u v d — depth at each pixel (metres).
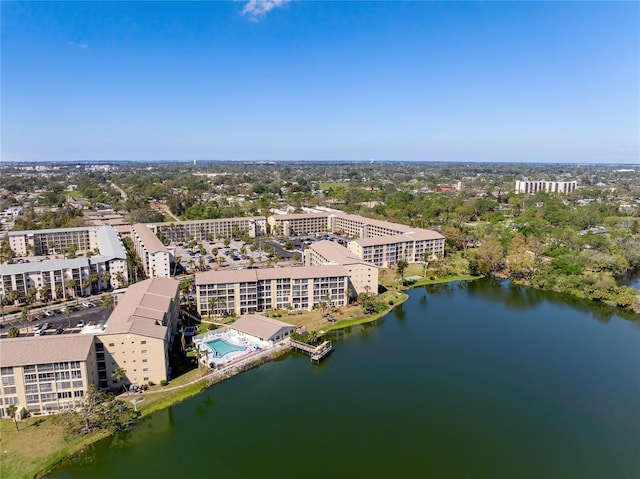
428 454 100.38
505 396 124.06
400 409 117.75
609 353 151.00
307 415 114.69
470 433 107.81
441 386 129.25
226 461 98.00
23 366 106.06
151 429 108.88
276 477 93.12
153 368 123.06
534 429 109.81
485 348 155.12
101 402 110.56
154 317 133.75
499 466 97.00
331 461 97.81
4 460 94.69
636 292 199.38
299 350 151.00
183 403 118.81
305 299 186.12
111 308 178.62
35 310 176.62
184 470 95.12
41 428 105.19
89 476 93.25
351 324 175.00
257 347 148.38
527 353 151.12
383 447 102.69
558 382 131.88
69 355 108.94
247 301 178.62
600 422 112.75
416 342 160.25
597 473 95.19
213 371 132.75
